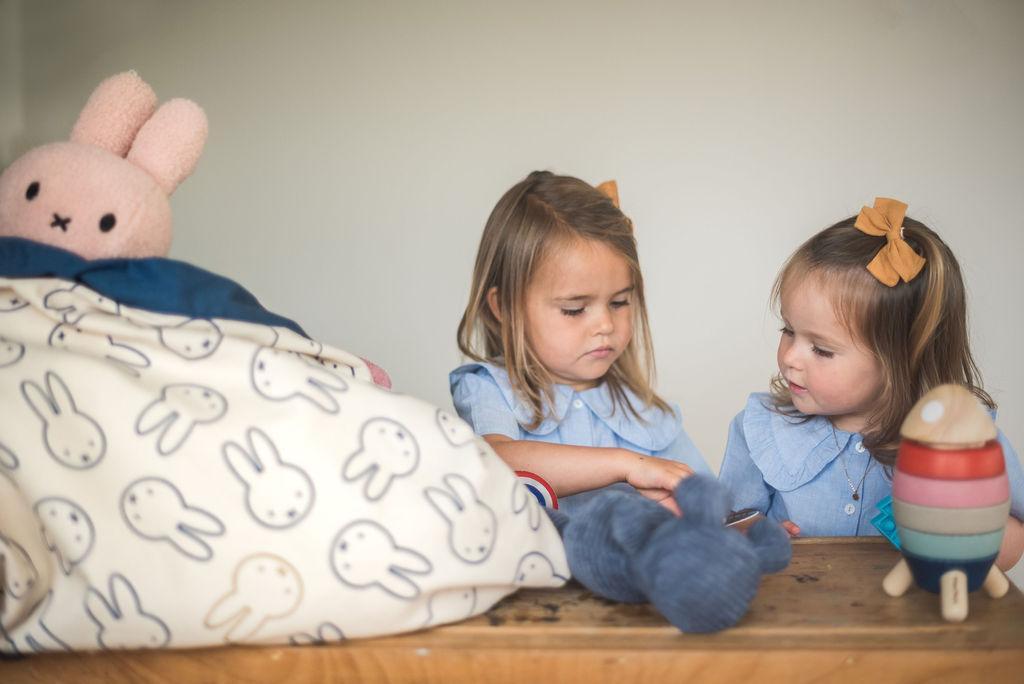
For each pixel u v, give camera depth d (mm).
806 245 1276
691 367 2156
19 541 819
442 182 2197
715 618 801
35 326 857
